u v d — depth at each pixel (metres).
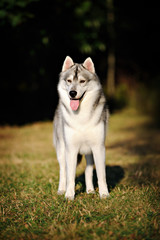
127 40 23.73
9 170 7.02
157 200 4.29
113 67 21.84
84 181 5.64
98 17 14.64
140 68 23.72
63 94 4.52
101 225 3.46
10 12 11.50
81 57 17.55
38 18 12.80
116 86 23.22
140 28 23.48
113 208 3.96
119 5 22.55
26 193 4.91
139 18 23.28
